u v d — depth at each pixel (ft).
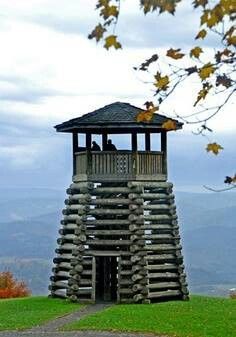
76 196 144.66
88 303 137.28
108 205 141.90
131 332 101.60
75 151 148.46
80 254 139.64
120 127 139.03
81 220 140.36
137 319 112.16
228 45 34.17
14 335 100.73
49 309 129.18
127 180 141.79
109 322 109.91
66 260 147.64
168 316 114.62
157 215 141.79
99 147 144.97
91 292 137.80
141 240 137.59
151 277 137.69
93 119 139.44
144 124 138.31
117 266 140.36
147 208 140.36
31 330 105.40
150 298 136.87
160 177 143.95
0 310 129.70
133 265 136.87
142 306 130.00
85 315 120.88
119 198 141.90
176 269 142.31
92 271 138.41
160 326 105.40
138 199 139.54
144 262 136.87
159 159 144.46
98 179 142.41
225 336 97.91
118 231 139.03
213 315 115.14
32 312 125.70
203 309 122.72
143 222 138.62
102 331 102.99
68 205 147.74
